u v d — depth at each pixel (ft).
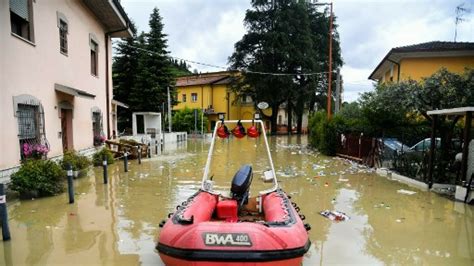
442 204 24.36
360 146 47.01
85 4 41.04
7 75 23.97
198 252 10.63
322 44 123.24
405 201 25.14
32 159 25.70
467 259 14.89
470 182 24.57
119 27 50.49
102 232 17.63
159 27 85.20
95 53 46.44
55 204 23.12
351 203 24.48
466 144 25.64
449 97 39.60
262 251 10.60
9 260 14.14
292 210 14.15
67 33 35.35
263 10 115.34
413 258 14.90
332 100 117.80
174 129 109.60
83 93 34.55
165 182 31.71
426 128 45.98
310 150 65.46
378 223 19.80
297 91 110.93
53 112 31.68
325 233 17.93
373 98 45.78
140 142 54.54
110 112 52.31
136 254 14.83
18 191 23.43
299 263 11.44
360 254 15.23
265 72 109.91
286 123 152.25
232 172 38.06
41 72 29.32
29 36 27.84
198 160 48.44
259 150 64.95
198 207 14.19
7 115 23.94
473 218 20.99
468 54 54.75
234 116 131.85
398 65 59.57
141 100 83.71
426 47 56.29
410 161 34.68
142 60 84.38
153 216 20.63
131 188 28.81
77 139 38.37
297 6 112.27
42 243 16.03
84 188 28.55
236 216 15.20
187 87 139.54
